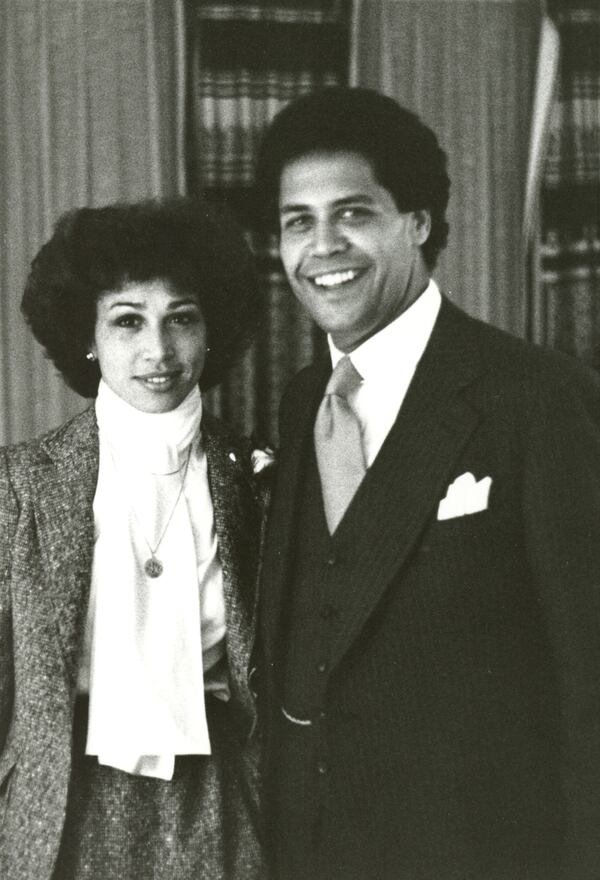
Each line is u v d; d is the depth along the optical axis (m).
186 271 1.74
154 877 1.69
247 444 1.93
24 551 1.69
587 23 3.31
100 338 1.76
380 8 3.29
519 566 1.53
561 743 1.51
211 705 1.81
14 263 3.14
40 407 3.18
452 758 1.54
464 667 1.53
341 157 1.58
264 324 3.16
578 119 3.34
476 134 3.37
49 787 1.64
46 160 3.13
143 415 1.76
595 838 1.46
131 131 3.17
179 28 3.14
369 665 1.58
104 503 1.74
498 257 3.41
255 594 1.80
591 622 1.45
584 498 1.45
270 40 3.16
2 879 1.66
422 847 1.57
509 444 1.51
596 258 3.40
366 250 1.59
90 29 3.13
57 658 1.66
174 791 1.72
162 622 1.72
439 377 1.60
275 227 1.71
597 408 1.51
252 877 1.75
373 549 1.57
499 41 3.36
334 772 1.62
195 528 1.80
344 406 1.67
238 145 3.15
